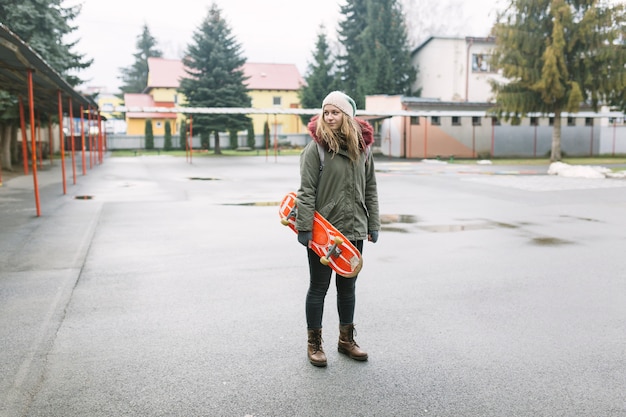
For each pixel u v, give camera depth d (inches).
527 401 116.3
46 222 355.6
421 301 188.4
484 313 175.6
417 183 658.2
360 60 1968.5
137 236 310.3
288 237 309.3
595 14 1037.2
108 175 792.9
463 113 1241.4
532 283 213.0
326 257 127.4
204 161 1223.5
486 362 136.8
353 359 138.6
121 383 123.7
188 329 159.8
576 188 586.9
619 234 321.7
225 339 151.9
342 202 132.6
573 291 201.9
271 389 121.3
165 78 2278.5
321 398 117.3
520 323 166.1
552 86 1051.9
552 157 1123.9
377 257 259.6
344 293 140.1
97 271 228.8
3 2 847.1
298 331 158.9
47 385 122.3
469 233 325.4
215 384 123.6
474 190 574.9
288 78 2422.5
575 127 1483.8
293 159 1325.0
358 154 132.8
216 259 253.1
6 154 856.9
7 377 126.0
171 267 237.0
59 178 729.6
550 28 1080.2
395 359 138.7
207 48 1610.5
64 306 180.4
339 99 130.5
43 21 878.4
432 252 271.6
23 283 207.9
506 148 1451.8
